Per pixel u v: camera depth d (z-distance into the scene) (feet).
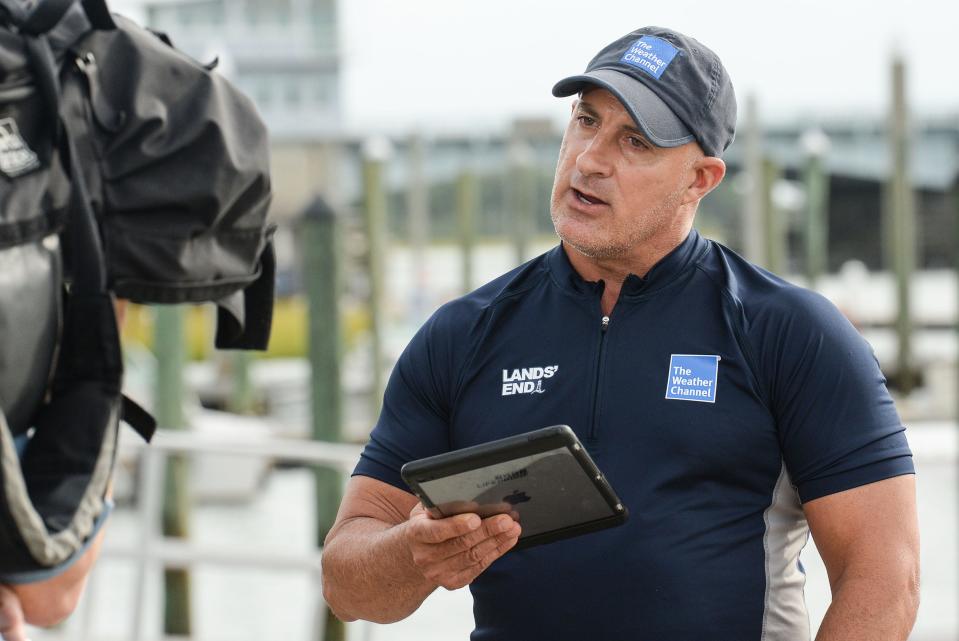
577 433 12.44
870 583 11.76
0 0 9.68
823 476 12.11
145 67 10.43
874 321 136.15
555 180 12.95
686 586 11.93
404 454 13.32
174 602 46.42
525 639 12.48
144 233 10.23
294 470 82.94
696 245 13.00
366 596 12.75
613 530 12.11
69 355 9.68
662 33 12.87
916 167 197.67
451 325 13.29
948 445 56.44
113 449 9.66
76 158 9.72
